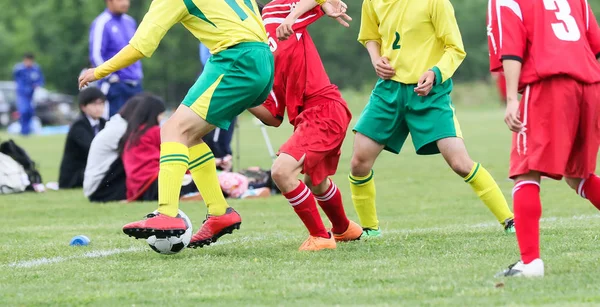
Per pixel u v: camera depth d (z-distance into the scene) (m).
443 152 17.38
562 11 13.10
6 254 17.34
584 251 14.87
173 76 146.50
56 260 16.28
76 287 13.21
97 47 35.50
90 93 33.22
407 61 17.14
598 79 12.99
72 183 33.56
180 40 146.75
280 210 24.89
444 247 16.09
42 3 156.25
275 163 16.22
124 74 35.56
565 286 12.09
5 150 32.62
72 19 151.00
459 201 26.47
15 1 163.50
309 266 14.55
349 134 63.91
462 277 12.98
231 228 16.77
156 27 15.50
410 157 44.50
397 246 16.50
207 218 16.88
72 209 26.44
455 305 11.14
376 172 36.66
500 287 12.12
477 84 140.25
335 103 16.67
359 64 151.62
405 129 17.70
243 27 15.72
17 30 154.12
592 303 11.05
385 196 28.36
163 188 15.46
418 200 27.05
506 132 64.69
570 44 12.91
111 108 35.62
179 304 11.78
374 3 17.53
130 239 19.34
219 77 15.54
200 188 16.77
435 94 17.12
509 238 16.98
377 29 17.77
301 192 16.27
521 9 13.01
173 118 15.62
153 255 16.47
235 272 14.12
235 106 15.70
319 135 16.38
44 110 108.19
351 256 15.52
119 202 28.14
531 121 12.80
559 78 12.73
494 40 13.09
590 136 13.09
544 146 12.66
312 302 11.65
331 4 16.67
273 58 16.19
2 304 12.12
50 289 13.12
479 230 18.83
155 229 15.10
